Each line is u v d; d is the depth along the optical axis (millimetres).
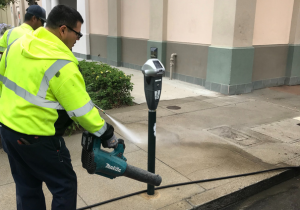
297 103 6855
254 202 3236
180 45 8977
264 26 7902
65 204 2033
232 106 6484
